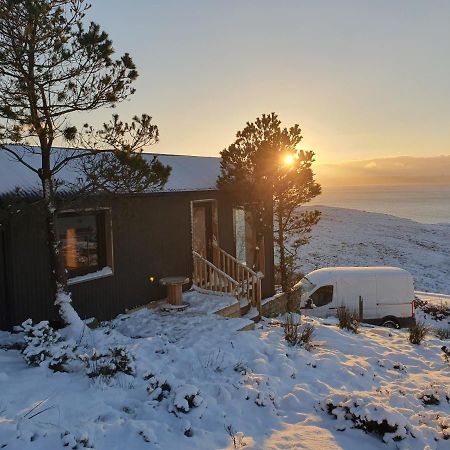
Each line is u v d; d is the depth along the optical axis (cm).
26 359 575
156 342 717
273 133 1305
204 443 444
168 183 1079
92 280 887
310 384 632
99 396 511
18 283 752
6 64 630
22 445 389
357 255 3703
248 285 1155
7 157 801
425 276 3041
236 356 696
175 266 1107
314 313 1498
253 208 1341
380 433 493
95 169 731
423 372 760
